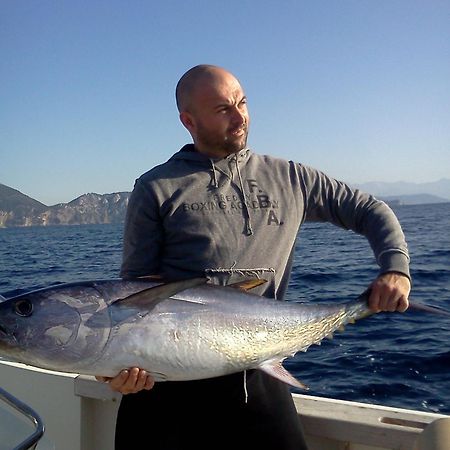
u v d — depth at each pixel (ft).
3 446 5.55
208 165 7.52
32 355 6.51
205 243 7.24
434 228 102.83
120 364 6.59
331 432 8.03
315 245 70.44
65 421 9.84
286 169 7.86
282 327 7.32
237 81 7.63
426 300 29.73
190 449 7.43
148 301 6.61
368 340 20.39
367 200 7.82
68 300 6.57
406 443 7.56
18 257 80.18
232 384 7.32
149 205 7.35
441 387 15.78
